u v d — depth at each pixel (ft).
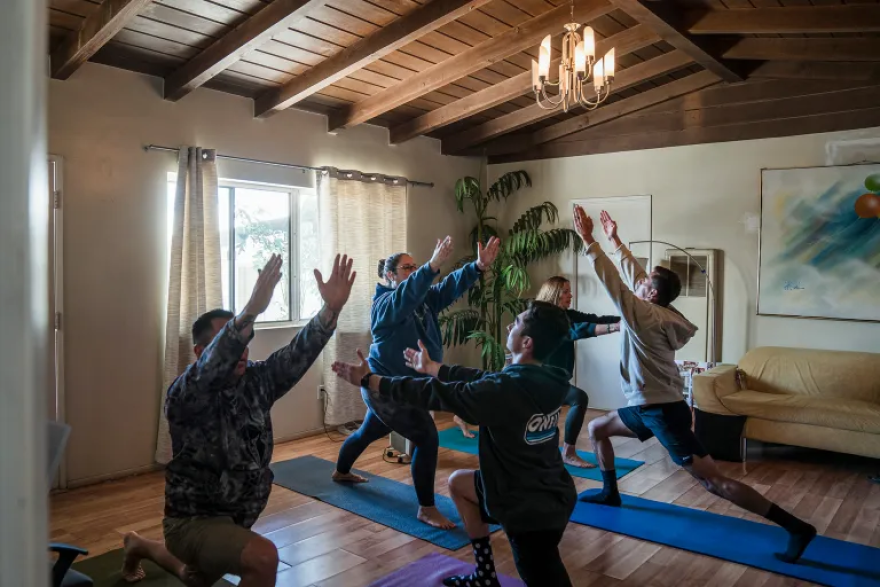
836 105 16.17
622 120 19.45
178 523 6.51
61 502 12.01
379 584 8.89
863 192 15.81
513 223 21.77
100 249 13.07
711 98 17.94
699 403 14.99
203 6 11.35
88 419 12.95
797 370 15.55
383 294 11.45
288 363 7.05
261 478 6.79
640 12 12.66
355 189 17.84
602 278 9.85
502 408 6.34
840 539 10.34
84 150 12.80
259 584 6.00
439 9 11.93
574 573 9.24
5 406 0.76
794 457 15.02
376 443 16.43
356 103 16.79
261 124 15.93
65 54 11.91
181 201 13.93
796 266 16.72
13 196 0.76
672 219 18.66
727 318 17.81
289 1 11.11
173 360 13.82
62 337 12.50
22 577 0.78
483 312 21.03
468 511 7.82
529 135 21.04
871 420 13.17
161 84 13.97
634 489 12.80
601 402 20.20
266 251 16.51
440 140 20.92
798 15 12.58
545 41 11.16
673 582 8.96
